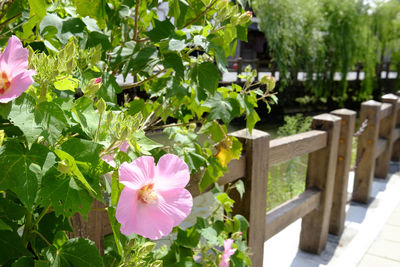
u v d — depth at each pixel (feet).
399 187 14.88
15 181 2.09
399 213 12.39
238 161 5.92
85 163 2.26
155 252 4.51
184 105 5.18
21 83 1.88
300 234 9.82
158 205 2.37
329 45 58.95
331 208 10.73
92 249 2.61
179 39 3.36
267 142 6.35
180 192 2.44
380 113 13.21
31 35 3.30
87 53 3.03
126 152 2.70
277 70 51.75
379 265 9.27
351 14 57.88
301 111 55.52
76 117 2.35
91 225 3.58
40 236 2.76
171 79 3.87
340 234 10.86
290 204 8.50
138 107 4.66
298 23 51.08
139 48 3.59
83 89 2.65
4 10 3.24
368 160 12.90
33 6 2.72
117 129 2.44
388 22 76.54
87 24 3.46
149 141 2.81
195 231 4.70
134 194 2.28
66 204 2.24
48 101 2.23
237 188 5.80
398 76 81.35
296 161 21.09
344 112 10.42
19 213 2.61
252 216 6.29
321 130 9.38
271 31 49.19
